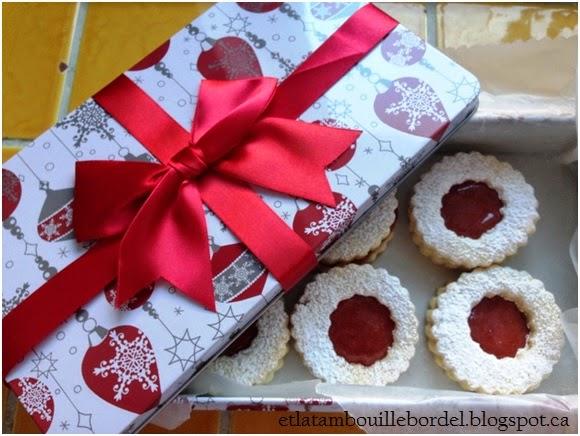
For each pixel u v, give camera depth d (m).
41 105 0.74
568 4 0.75
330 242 0.54
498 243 0.62
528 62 0.70
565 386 0.60
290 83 0.58
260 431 0.61
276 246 0.52
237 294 0.52
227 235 0.53
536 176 0.68
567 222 0.67
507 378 0.58
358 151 0.55
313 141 0.55
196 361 0.51
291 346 0.61
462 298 0.61
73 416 0.50
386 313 0.61
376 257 0.65
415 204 0.64
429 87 0.57
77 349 0.52
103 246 0.54
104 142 0.58
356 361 0.59
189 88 0.59
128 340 0.51
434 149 0.57
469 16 0.76
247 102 0.55
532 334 0.61
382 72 0.58
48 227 0.55
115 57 0.76
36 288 0.53
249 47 0.60
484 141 0.66
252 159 0.54
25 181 0.57
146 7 0.77
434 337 0.60
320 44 0.60
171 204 0.53
